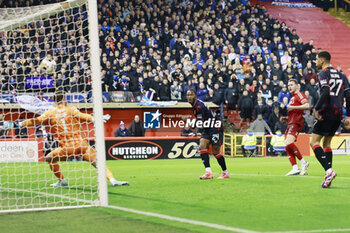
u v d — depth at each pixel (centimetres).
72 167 2216
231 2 4597
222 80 3600
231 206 1036
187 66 3719
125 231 797
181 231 785
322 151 1315
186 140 3008
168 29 4112
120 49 3753
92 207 1054
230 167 2242
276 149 3186
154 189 1348
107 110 3359
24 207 1095
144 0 4328
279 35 4353
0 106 2847
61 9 1310
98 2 4109
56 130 1396
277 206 1030
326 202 1077
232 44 4156
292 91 1753
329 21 5391
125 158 2912
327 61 1305
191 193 1252
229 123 3359
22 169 2188
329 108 1298
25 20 1481
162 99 3462
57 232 799
